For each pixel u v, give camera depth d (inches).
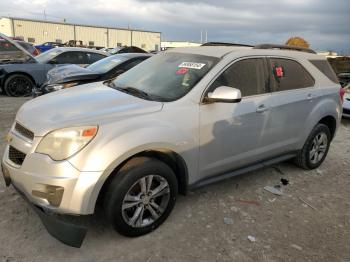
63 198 115.6
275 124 174.7
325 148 214.4
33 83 418.3
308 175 205.6
